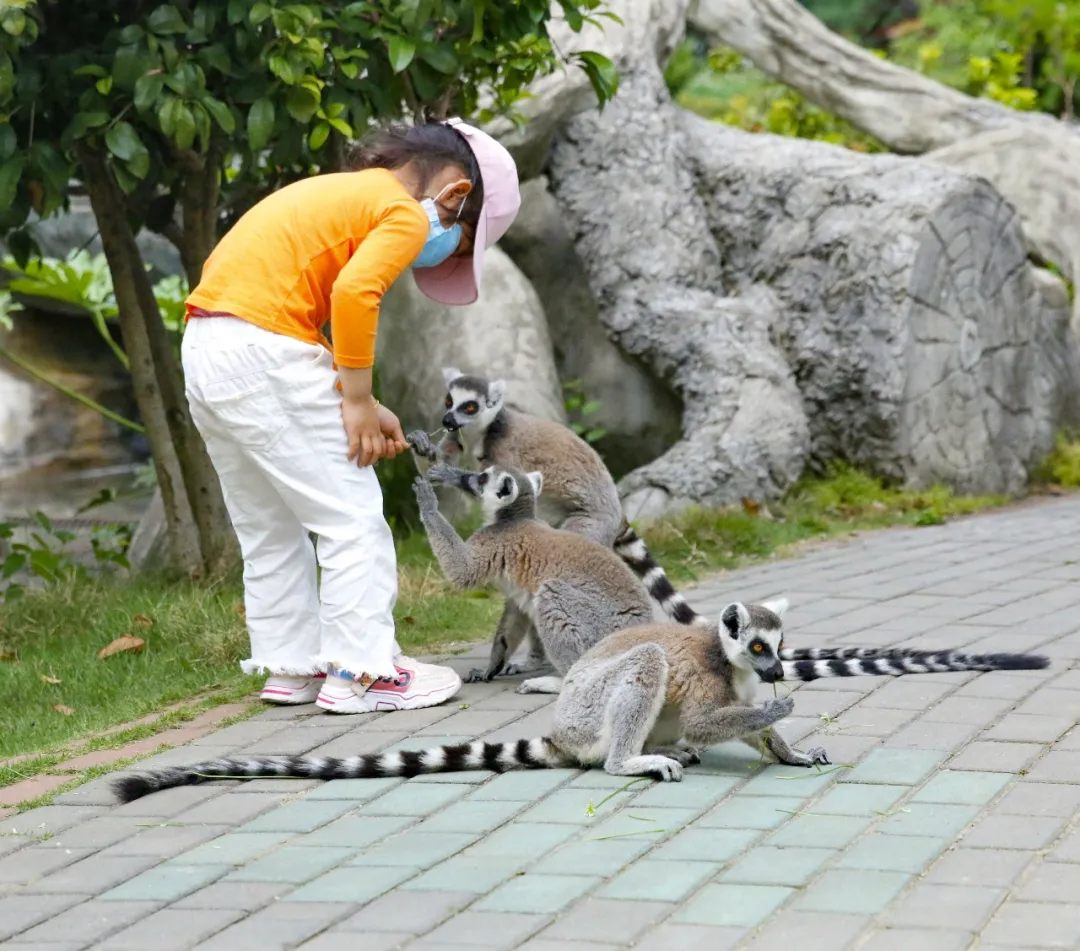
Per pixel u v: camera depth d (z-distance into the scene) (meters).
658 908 3.27
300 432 4.95
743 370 9.69
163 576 7.96
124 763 4.61
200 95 6.21
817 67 11.77
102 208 7.53
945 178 9.95
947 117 11.61
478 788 4.25
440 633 6.53
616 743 4.28
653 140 10.33
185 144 6.10
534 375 9.68
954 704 4.86
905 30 18.94
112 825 4.03
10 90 6.18
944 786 4.05
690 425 9.73
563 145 10.30
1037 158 11.22
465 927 3.21
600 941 3.11
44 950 3.18
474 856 3.67
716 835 3.75
